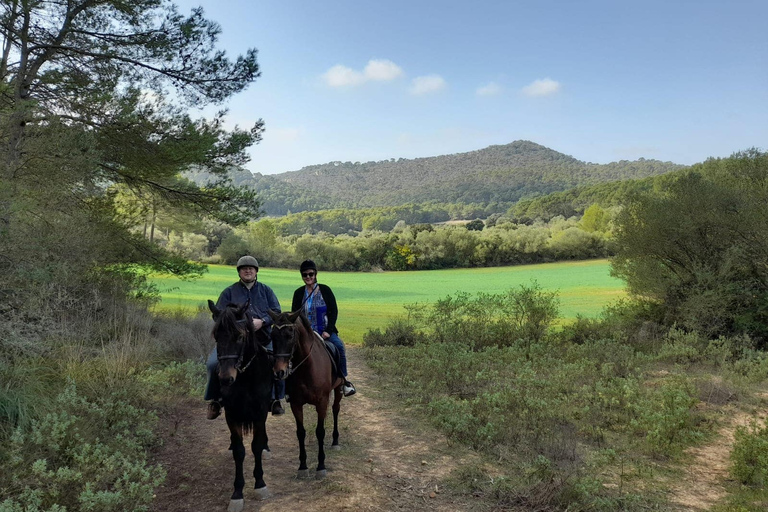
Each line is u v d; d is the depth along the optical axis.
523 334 16.03
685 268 16.67
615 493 5.72
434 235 77.25
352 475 6.05
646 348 14.48
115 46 12.17
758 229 15.02
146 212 14.48
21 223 8.54
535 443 7.12
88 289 11.77
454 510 5.22
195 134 12.29
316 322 6.69
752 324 14.64
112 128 11.85
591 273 63.47
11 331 7.04
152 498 5.09
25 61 10.98
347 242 79.94
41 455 4.98
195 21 12.35
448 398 8.88
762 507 5.39
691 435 7.60
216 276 50.72
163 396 8.38
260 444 5.41
